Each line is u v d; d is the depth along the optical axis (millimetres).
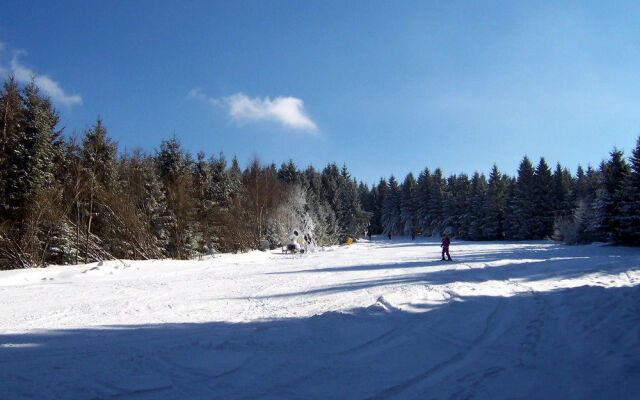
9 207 20312
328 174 76125
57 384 4352
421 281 12312
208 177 36750
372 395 4082
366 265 19391
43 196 21094
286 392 4164
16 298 10727
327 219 55531
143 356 5355
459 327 6820
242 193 41812
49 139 22359
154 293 11477
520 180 58281
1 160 19766
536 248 31781
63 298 10688
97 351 5633
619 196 31156
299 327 6957
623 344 5488
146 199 28641
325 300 9695
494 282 11727
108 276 16438
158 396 4055
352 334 6430
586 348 5441
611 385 4184
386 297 9219
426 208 79938
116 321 7789
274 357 5316
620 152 33250
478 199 62344
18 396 4023
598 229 33125
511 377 4531
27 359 5285
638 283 10906
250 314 8281
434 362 5117
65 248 22094
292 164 63000
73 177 24672
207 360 5191
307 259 25562
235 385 4348
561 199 54719
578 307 7824
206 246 33062
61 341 6242
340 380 4500
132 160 30297
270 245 40969
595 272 13438
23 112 21156
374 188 101188
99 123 26812
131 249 26219
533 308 8086
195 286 12898
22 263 19766
